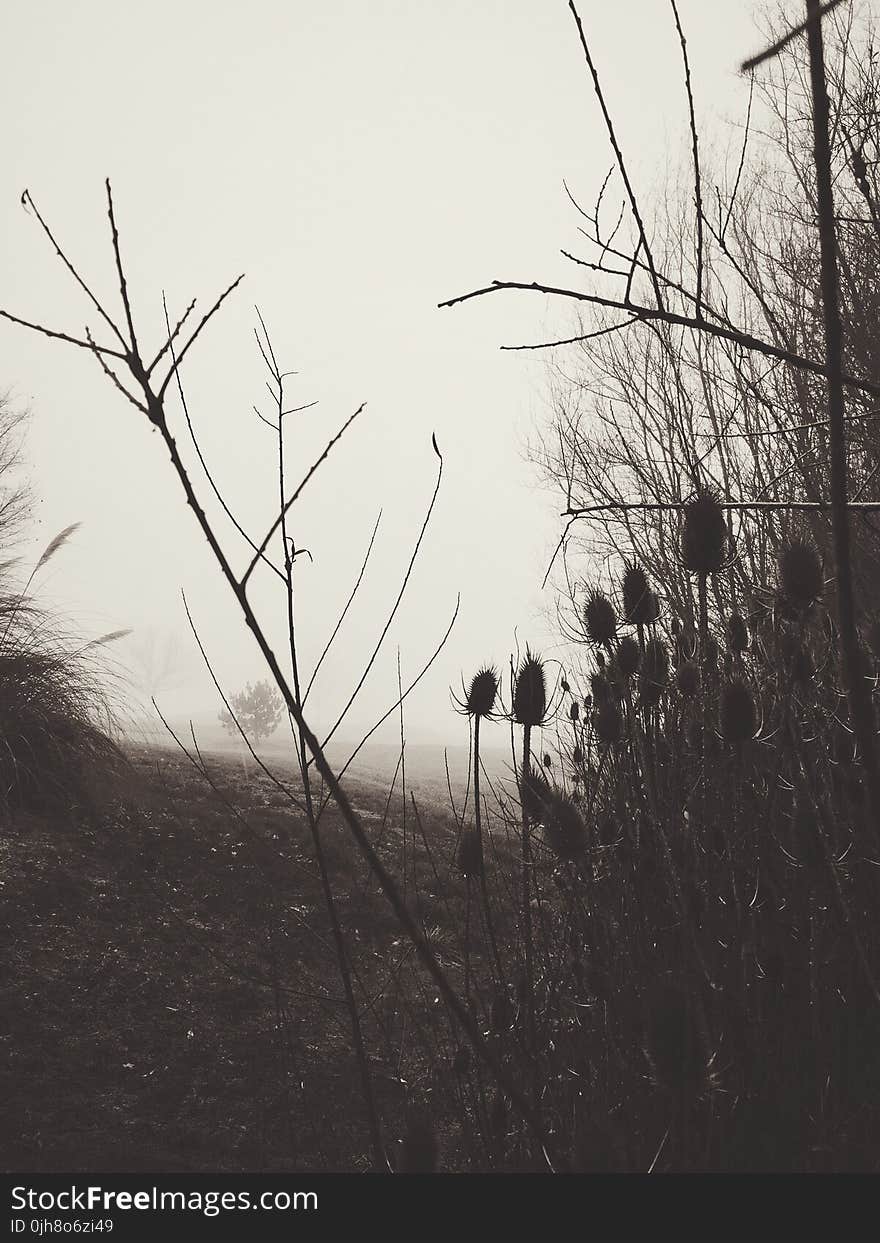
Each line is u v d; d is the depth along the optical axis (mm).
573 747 3602
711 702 2975
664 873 2631
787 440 3199
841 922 2189
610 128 1624
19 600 9031
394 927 5891
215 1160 3688
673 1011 1503
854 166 2188
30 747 7902
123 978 5316
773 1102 2406
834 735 2502
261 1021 4785
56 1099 4301
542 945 3064
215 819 7996
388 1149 3350
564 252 1726
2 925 5750
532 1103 2482
